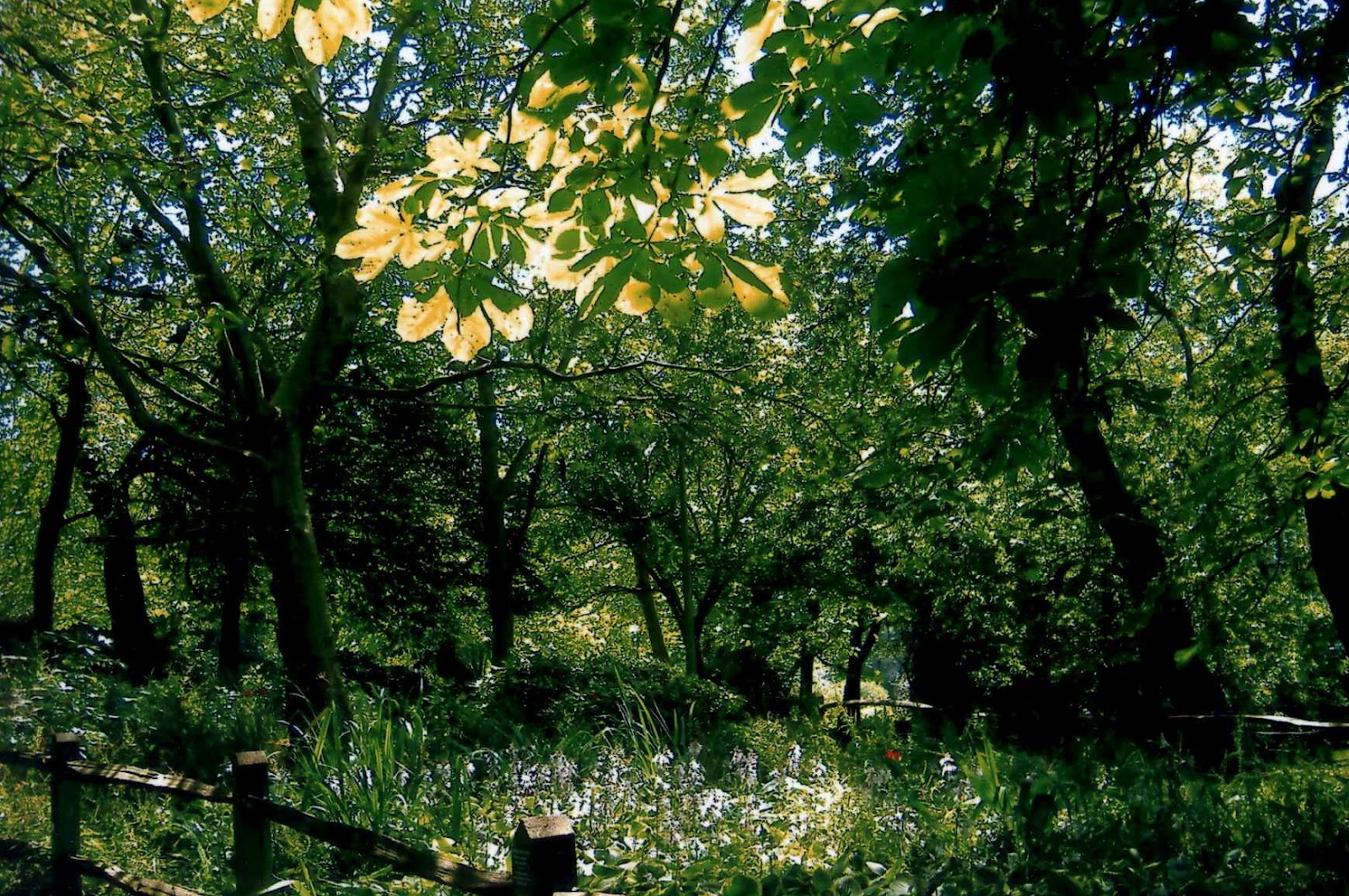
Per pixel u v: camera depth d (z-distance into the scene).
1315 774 5.97
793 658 28.56
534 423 17.41
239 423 12.47
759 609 23.47
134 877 4.48
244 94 11.41
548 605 21.94
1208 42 2.45
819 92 3.16
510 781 6.16
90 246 11.07
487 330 3.52
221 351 12.15
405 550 18.27
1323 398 5.52
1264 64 5.04
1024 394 2.32
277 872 4.86
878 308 2.34
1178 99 3.99
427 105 12.31
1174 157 6.16
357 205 11.55
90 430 17.03
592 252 3.15
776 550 22.25
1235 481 5.47
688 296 3.19
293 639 11.52
